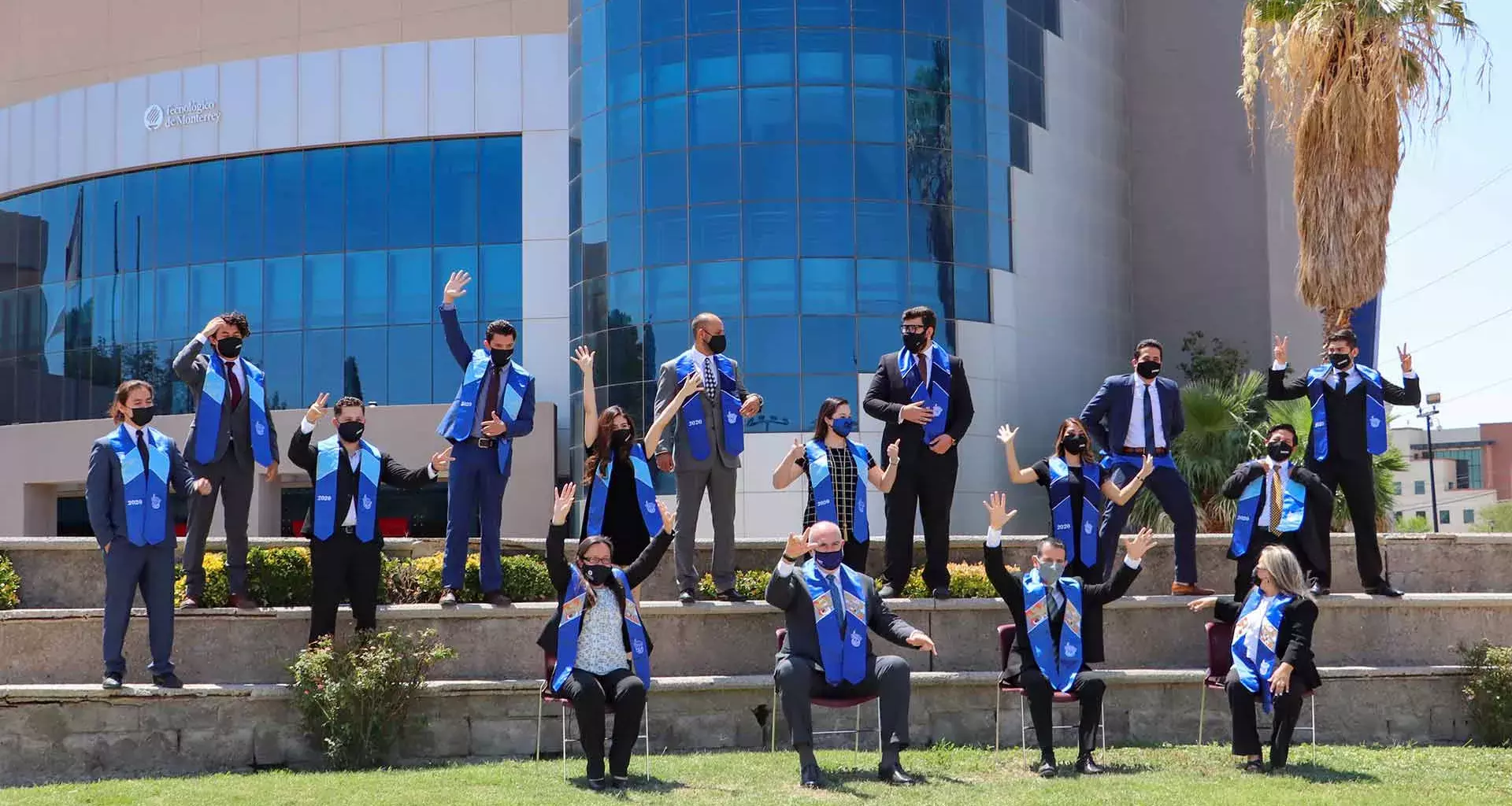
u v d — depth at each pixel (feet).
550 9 89.61
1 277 99.66
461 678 35.63
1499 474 303.27
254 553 35.99
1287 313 98.89
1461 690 37.50
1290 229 100.78
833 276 76.28
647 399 77.20
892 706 29.66
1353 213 51.29
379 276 89.56
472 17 90.58
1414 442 313.12
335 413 34.27
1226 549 40.11
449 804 26.68
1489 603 38.70
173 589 33.68
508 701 34.76
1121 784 28.86
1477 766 31.83
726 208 76.89
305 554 36.40
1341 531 66.85
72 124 96.73
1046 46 89.30
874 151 77.61
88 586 36.37
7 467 94.89
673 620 36.42
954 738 36.04
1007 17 85.15
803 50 77.71
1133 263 98.43
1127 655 37.99
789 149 77.00
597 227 80.64
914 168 78.54
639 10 79.82
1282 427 37.42
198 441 34.12
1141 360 37.45
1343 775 30.12
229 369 34.99
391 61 90.43
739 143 77.10
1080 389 89.51
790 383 75.51
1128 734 36.45
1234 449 74.33
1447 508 297.53
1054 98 89.81
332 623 33.94
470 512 35.88
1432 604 38.40
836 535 30.58
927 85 79.61
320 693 32.30
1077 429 35.88
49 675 34.42
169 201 93.45
